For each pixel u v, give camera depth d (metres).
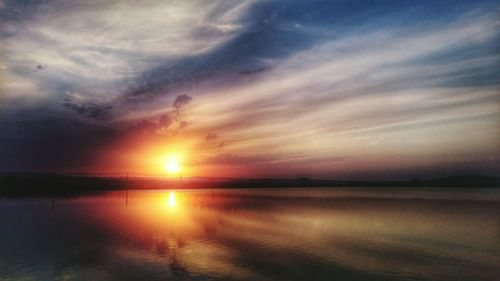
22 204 90.62
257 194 175.25
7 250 30.73
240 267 24.45
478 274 23.84
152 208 77.88
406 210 72.50
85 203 95.06
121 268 24.36
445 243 34.84
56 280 22.00
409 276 23.25
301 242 34.16
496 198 125.25
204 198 129.12
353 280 22.06
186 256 27.77
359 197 136.38
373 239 36.50
